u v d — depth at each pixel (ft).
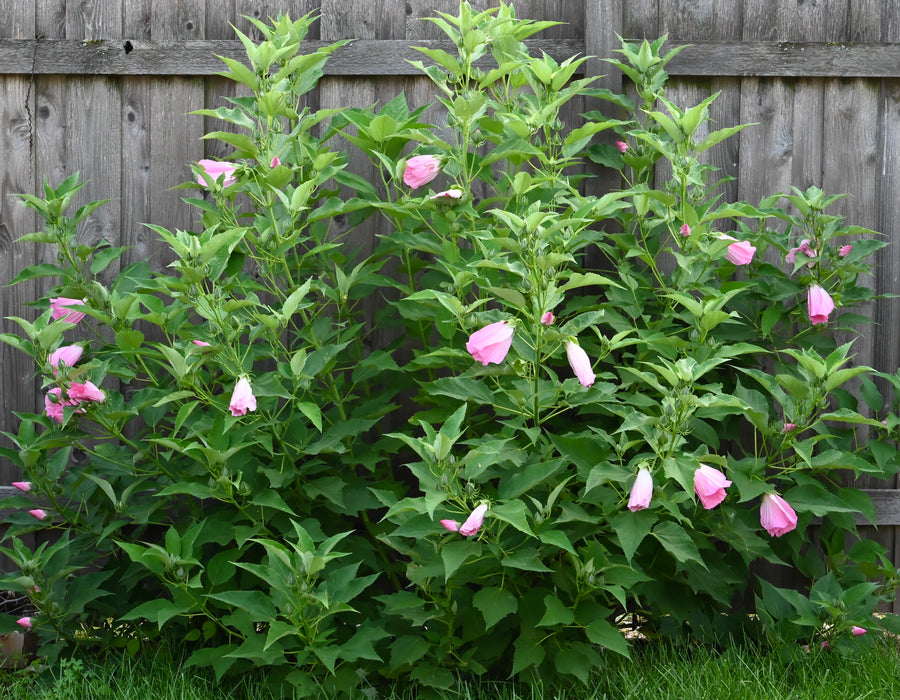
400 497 14.01
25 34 15.02
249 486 13.24
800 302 14.55
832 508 13.34
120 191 15.12
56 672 13.57
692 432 13.71
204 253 12.68
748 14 15.10
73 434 13.47
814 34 15.10
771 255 15.19
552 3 15.16
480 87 13.97
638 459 12.40
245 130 15.08
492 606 12.59
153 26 15.05
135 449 14.56
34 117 15.08
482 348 12.37
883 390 15.20
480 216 14.16
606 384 12.86
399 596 12.87
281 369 13.15
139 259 15.15
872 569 14.06
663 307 14.24
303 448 13.39
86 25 15.02
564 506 12.67
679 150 13.76
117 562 14.11
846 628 13.29
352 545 13.82
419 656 12.85
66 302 13.39
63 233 13.88
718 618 13.98
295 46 13.79
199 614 13.33
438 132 15.15
